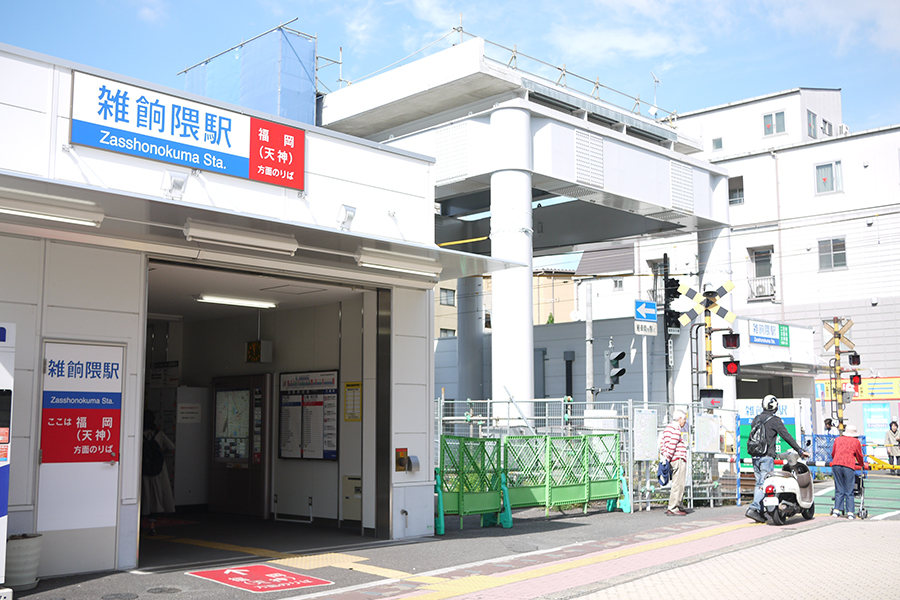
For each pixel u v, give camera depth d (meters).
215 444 15.20
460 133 23.09
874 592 7.40
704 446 15.67
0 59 8.16
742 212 34.47
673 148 29.45
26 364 8.39
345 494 12.70
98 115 8.75
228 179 9.76
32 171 8.27
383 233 11.24
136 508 9.06
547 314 56.81
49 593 7.68
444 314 56.41
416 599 7.41
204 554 10.17
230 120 9.82
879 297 31.12
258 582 8.32
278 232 9.22
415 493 11.67
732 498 16.38
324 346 13.39
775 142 41.66
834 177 32.56
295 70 30.47
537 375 31.14
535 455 13.49
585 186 23.55
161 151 9.20
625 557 9.67
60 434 8.55
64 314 8.70
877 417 29.34
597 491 14.44
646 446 15.08
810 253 32.78
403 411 11.70
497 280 22.00
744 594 7.43
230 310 14.67
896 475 23.70
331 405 13.12
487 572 8.90
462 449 12.27
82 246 8.91
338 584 8.26
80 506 8.62
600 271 41.03
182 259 9.77
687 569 8.77
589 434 15.40
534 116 22.78
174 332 16.64
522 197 22.05
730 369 18.84
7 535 7.94
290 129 10.39
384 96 25.92
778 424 12.95
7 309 8.33
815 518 13.32
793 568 8.70
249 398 14.60
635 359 28.34
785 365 27.30
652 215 27.02
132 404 9.12
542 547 10.71
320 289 11.92
